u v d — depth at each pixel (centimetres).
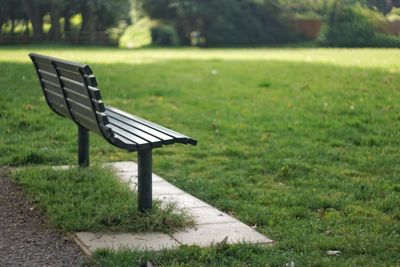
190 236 519
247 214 589
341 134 972
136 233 525
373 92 1362
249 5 5009
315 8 4519
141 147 515
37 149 825
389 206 618
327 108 1183
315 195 655
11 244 505
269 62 2353
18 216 574
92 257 466
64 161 784
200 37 5122
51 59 606
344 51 2738
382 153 854
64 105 649
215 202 631
